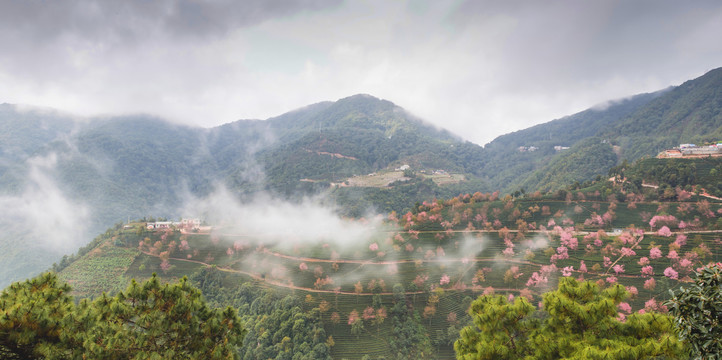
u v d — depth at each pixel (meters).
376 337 93.44
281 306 101.38
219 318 23.00
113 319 20.78
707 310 13.98
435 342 91.75
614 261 112.31
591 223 133.62
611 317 20.36
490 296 24.50
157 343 21.02
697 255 102.94
